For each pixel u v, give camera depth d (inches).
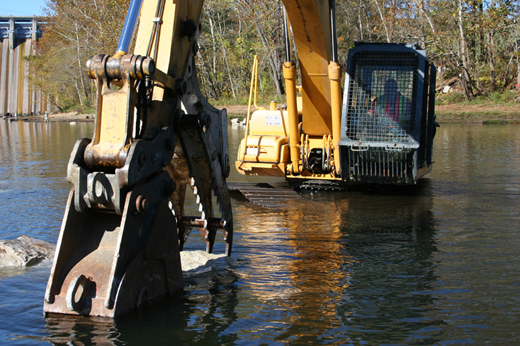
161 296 175.6
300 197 387.5
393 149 353.1
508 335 146.3
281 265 214.4
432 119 415.2
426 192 398.3
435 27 1513.3
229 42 2356.1
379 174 375.2
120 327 150.3
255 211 337.4
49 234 268.5
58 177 488.4
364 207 346.6
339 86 377.7
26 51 4082.2
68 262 162.9
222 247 244.7
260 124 438.0
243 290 183.3
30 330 148.0
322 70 381.7
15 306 166.2
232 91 2246.6
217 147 217.5
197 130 193.6
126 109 161.9
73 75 2694.4
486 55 1675.7
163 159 177.6
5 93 3890.3
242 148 426.0
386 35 1615.4
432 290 183.3
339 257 226.8
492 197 370.0
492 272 202.7
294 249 240.5
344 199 378.3
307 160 408.8
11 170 542.0
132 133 164.1
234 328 150.7
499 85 1627.7
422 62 354.3
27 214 319.3
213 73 2303.2
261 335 146.3
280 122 434.0
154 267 173.0
